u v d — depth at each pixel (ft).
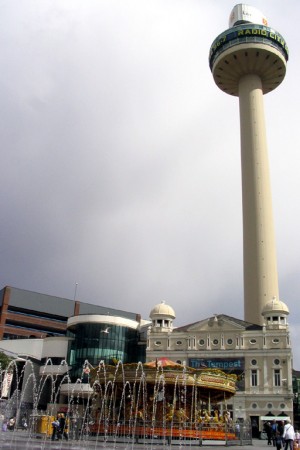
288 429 125.39
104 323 391.45
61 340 410.31
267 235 378.73
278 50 418.31
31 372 399.44
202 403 197.77
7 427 220.23
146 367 164.25
